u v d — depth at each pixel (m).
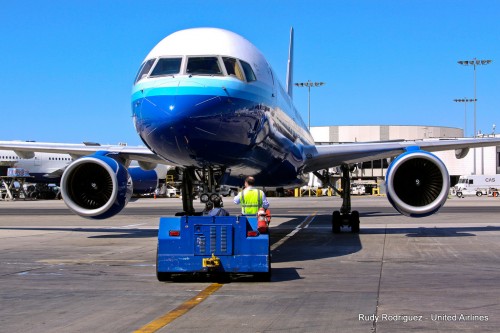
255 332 6.42
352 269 11.15
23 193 69.81
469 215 29.42
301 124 20.33
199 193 13.70
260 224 10.21
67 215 32.72
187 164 12.74
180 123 11.19
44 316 7.22
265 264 9.73
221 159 12.45
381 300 8.10
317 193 90.25
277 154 15.29
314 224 24.02
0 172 66.44
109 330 6.52
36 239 18.03
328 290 8.93
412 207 15.39
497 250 14.22
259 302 8.05
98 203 16.58
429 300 8.08
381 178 94.44
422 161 15.68
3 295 8.63
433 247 14.95
